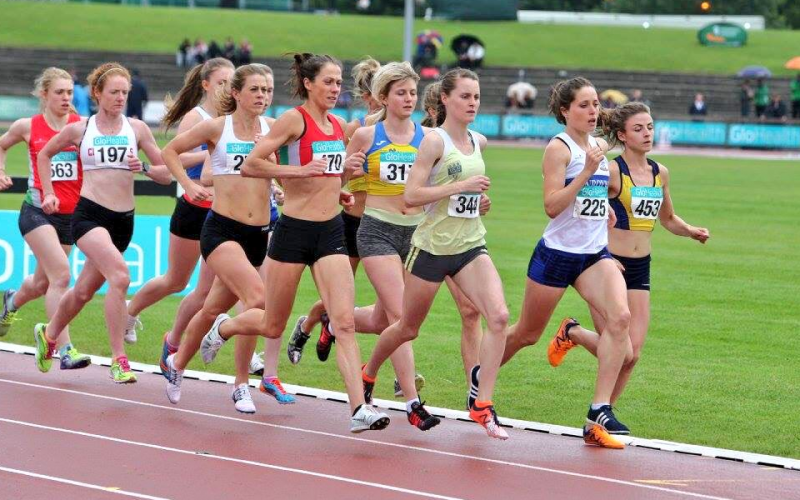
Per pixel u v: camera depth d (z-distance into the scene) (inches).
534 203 2047.2
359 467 608.4
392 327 685.3
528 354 954.7
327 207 663.8
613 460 641.0
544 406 781.3
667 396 810.2
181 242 818.8
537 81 4510.3
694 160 3193.9
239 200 711.1
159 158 820.6
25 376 818.8
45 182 820.6
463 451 652.1
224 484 569.3
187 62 4345.5
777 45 5310.0
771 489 591.2
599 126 709.9
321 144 658.2
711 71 4872.0
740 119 3747.5
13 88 4099.4
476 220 666.8
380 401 778.2
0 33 4763.8
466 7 5595.5
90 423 687.1
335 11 5900.6
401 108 711.1
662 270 1376.7
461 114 654.5
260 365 811.4
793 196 2242.9
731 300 1185.4
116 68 800.3
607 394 669.3
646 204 695.1
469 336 735.1
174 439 657.0
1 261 1135.6
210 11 5408.5
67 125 807.7
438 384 840.3
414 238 665.0
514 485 582.6
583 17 5940.0
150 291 866.1
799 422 743.7
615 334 661.9
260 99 706.2
